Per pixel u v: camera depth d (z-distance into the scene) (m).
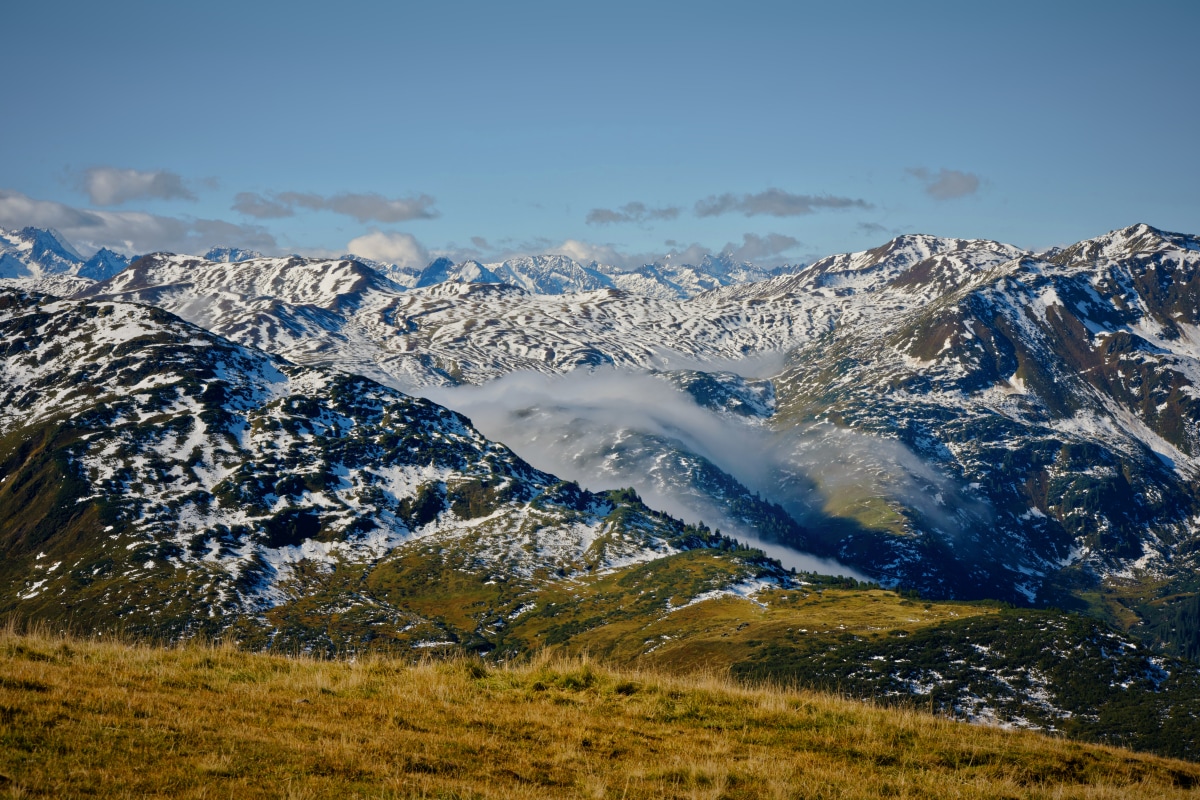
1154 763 28.78
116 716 20.97
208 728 21.12
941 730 28.67
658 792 20.52
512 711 26.02
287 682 26.77
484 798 18.78
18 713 20.02
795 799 21.02
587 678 30.25
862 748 25.53
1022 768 25.69
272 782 18.22
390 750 20.98
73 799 16.34
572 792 19.98
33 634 30.19
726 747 24.45
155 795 17.02
